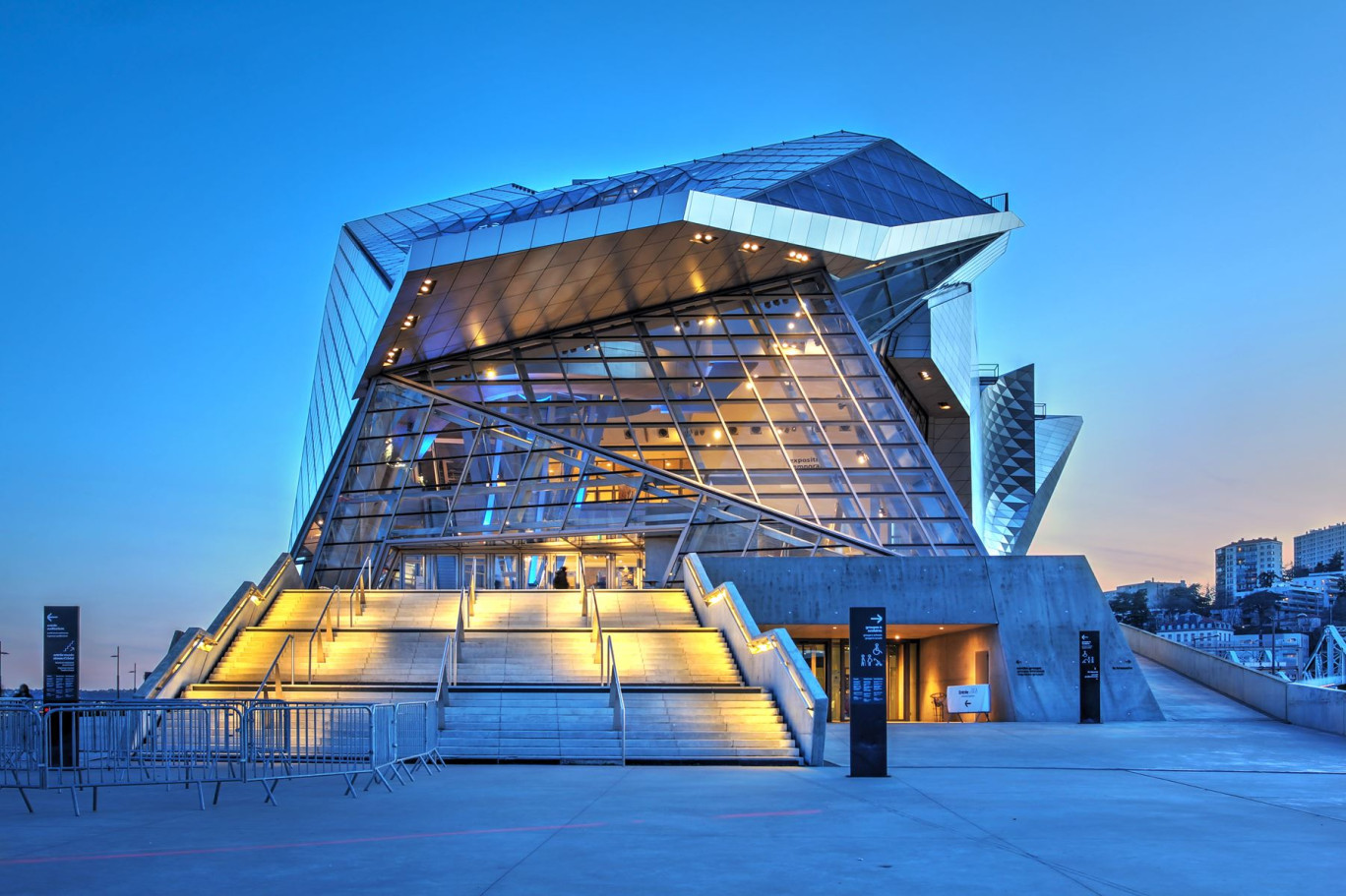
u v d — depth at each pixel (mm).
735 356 41312
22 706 15641
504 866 10000
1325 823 13039
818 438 38969
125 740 16266
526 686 24922
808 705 21266
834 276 42594
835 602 33125
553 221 34781
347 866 10000
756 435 39250
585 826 12586
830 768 20156
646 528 38062
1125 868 10016
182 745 16562
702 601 31359
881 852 10844
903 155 46188
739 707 23812
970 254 46125
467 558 42594
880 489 37375
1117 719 31031
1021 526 75500
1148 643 39812
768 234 36781
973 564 33281
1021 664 32000
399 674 26719
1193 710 32062
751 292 42812
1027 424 76062
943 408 63094
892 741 24609
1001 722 30875
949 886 9195
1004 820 13172
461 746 21672
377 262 44438
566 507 39188
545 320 41188
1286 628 189375
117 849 11047
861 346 41062
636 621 31984
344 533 41250
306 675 26594
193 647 25875
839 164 42188
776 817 13336
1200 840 11703
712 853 10750
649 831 12180
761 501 37531
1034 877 9586
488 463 40688
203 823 12922
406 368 42906
